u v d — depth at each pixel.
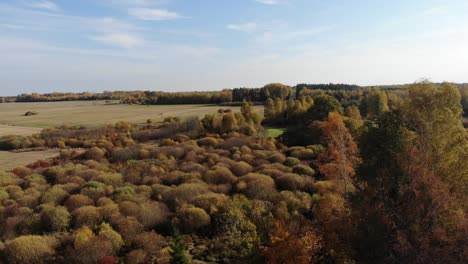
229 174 46.78
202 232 33.97
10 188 43.91
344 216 23.27
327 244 24.00
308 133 69.00
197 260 29.27
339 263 22.77
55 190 41.69
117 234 31.20
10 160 63.91
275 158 55.22
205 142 69.69
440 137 22.14
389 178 21.61
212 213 35.44
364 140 23.28
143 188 42.84
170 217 35.84
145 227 34.38
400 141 21.23
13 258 28.50
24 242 29.28
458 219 19.95
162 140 75.62
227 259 29.62
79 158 63.25
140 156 61.34
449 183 21.72
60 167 53.22
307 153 57.81
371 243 20.38
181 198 39.44
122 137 79.81
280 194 38.62
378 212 20.75
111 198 39.97
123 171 51.25
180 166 53.34
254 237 30.28
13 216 35.94
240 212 34.28
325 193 35.47
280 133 78.56
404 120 22.98
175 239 29.70
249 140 68.88
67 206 38.00
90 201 39.19
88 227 33.00
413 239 20.08
